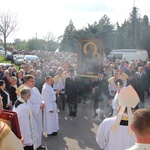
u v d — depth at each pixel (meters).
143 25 52.72
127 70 12.95
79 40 13.98
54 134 8.41
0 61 38.75
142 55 30.47
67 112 11.56
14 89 9.06
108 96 10.55
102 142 4.12
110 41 54.34
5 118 3.35
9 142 2.61
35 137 5.81
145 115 2.12
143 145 2.09
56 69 14.62
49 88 8.25
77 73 13.71
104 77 10.88
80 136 8.34
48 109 8.15
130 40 51.78
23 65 16.38
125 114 3.94
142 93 12.27
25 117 5.54
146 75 12.35
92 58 13.80
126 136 3.90
